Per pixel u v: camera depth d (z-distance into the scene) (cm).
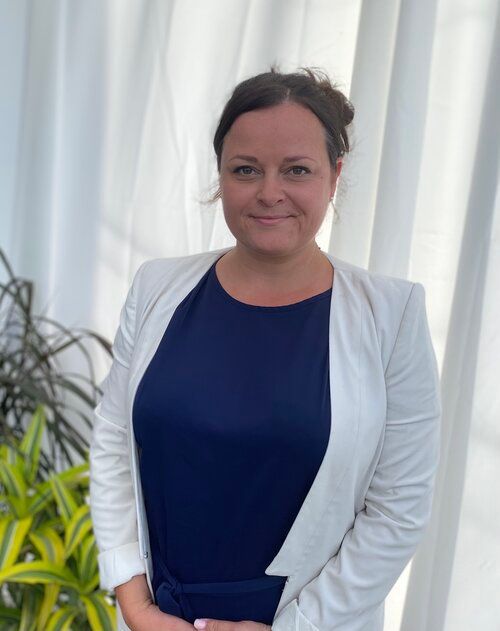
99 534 103
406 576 136
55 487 144
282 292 93
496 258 119
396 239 125
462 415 125
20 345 182
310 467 87
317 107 85
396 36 120
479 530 127
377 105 126
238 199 86
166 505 95
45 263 177
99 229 169
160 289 99
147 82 154
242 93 85
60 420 163
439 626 132
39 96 169
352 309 90
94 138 165
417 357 88
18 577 131
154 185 156
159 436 92
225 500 91
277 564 92
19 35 170
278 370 88
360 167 128
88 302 174
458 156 124
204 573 96
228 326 92
